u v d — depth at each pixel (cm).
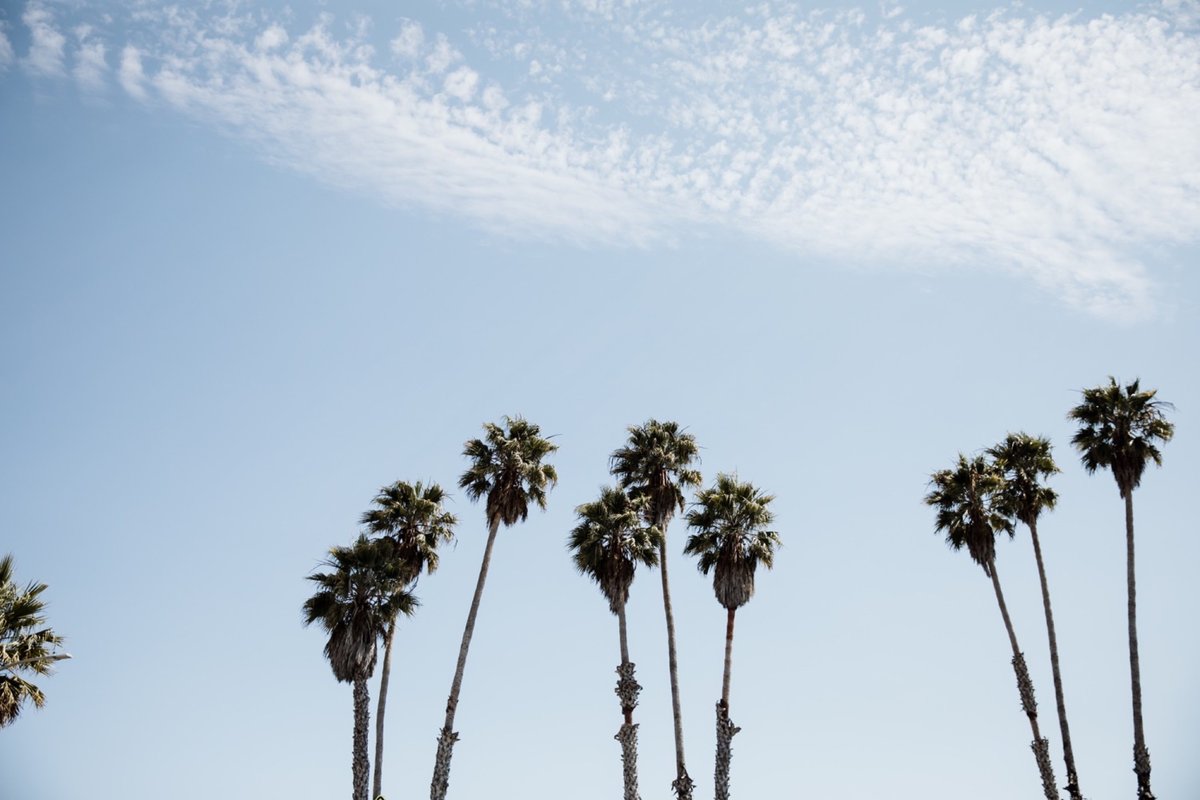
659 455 5075
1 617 3319
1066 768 4550
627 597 4784
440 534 4888
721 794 4475
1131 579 4659
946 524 5038
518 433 4956
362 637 4375
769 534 4888
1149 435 4838
